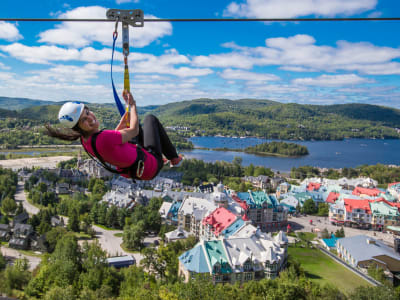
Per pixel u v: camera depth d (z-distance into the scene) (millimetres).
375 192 156625
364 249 89812
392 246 110625
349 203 136375
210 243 72500
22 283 69625
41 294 62938
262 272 70812
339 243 96250
